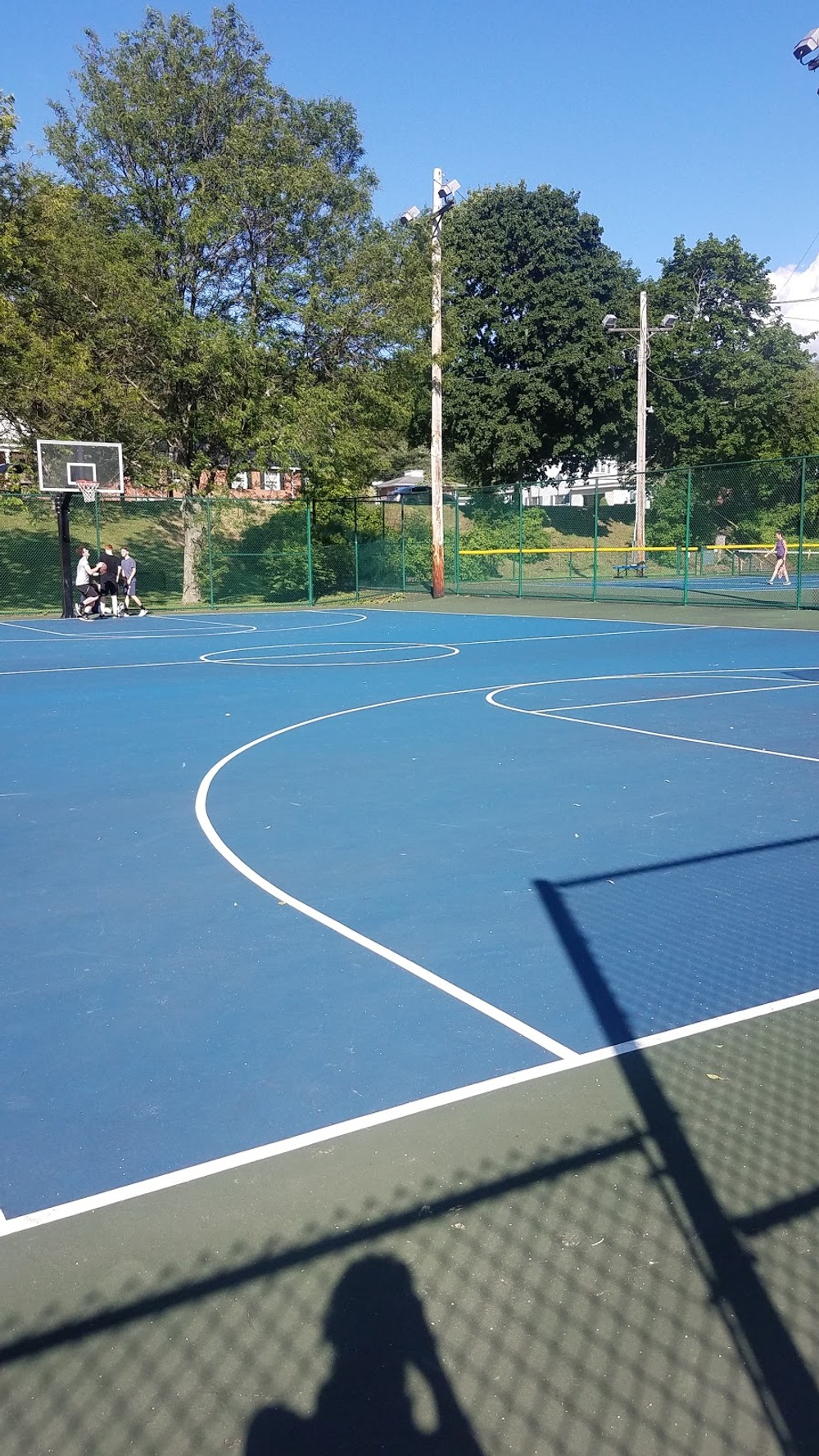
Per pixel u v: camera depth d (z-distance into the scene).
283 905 6.05
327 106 33.75
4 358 30.20
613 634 23.16
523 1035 4.42
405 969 5.12
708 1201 3.28
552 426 57.28
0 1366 2.65
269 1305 2.85
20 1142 3.65
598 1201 3.28
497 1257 3.03
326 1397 2.55
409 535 40.09
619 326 56.12
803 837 7.38
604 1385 2.58
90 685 15.78
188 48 31.20
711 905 6.03
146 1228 3.18
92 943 5.50
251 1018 4.60
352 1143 3.62
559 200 54.75
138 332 31.19
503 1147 3.58
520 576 35.09
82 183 32.03
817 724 11.84
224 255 32.41
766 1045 4.35
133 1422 2.48
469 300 54.53
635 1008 4.68
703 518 52.38
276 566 36.97
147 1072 4.14
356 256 31.66
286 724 12.17
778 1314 2.81
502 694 14.33
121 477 29.27
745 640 21.50
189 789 8.99
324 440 31.17
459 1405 2.52
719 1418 2.49
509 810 8.15
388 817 7.96
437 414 33.56
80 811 8.29
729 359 58.91
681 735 11.25
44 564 37.62
